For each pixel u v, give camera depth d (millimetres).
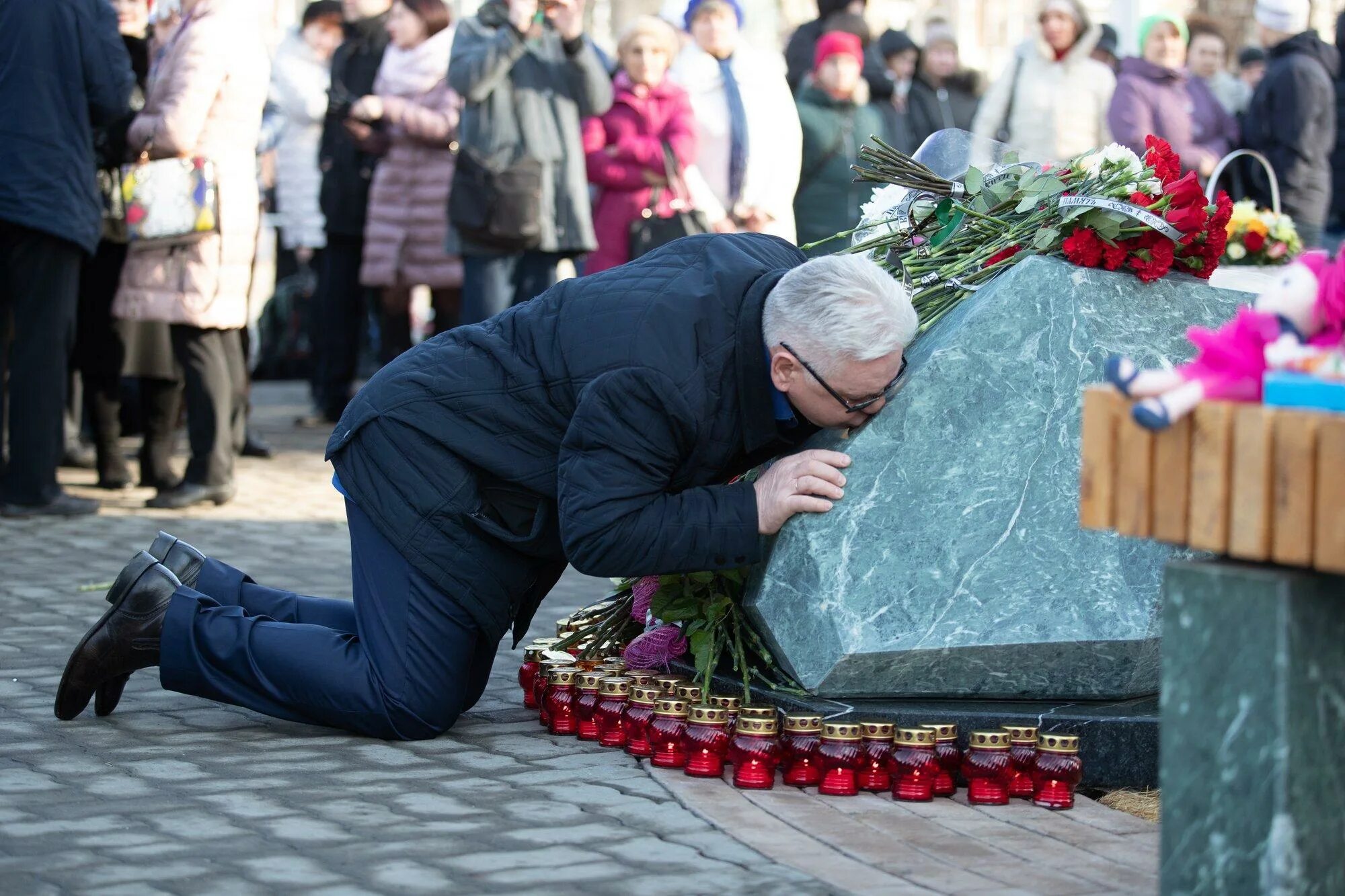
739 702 4070
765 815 3568
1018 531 3943
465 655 4141
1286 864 2584
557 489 3982
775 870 3188
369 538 4156
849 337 3699
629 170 9023
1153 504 2707
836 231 9297
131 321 8227
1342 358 2666
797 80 10492
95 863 3189
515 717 4488
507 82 8969
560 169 9047
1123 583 3938
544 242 9055
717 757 3854
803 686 3963
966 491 3941
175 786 3732
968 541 3930
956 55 10891
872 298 3717
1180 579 2701
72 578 6320
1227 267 6930
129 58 8188
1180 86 9852
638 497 3811
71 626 5508
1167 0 14430
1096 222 4066
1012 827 3529
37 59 7371
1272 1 9680
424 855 3258
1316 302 2686
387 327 11562
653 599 4262
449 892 3049
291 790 3711
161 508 8055
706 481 3963
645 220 8969
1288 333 2699
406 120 10664
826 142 9258
